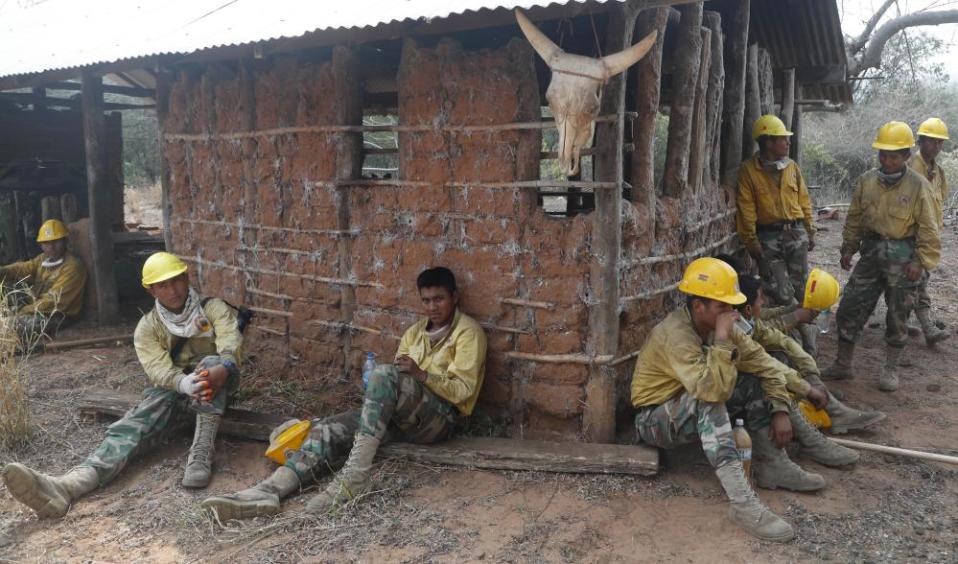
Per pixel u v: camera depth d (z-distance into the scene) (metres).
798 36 7.02
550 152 4.05
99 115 7.02
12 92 7.96
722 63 5.12
